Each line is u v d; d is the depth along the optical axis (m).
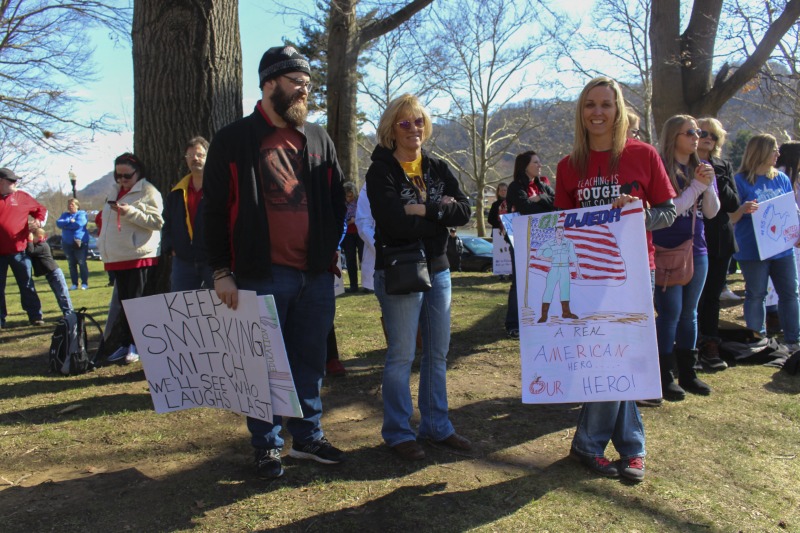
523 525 2.53
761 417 3.76
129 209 4.77
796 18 8.28
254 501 2.71
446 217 3.00
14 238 7.51
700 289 4.17
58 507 2.65
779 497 2.81
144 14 5.08
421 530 2.48
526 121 37.66
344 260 10.38
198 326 2.94
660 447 3.32
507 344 5.71
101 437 3.46
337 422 3.75
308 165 2.94
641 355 2.78
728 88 8.83
